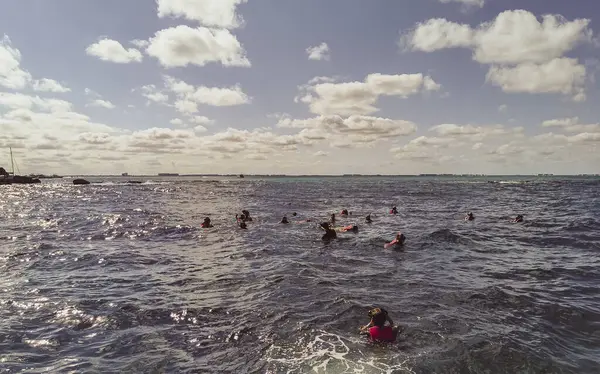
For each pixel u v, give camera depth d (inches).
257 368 234.2
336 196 2108.8
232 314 324.8
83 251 591.5
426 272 464.1
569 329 291.7
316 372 228.2
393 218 1056.8
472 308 336.8
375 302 351.9
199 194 2313.0
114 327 298.7
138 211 1222.9
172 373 228.5
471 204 1539.1
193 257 553.0
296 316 318.3
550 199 1790.1
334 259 537.0
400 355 249.9
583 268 482.0
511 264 507.2
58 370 231.6
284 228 858.8
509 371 229.8
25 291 388.2
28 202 1595.7
